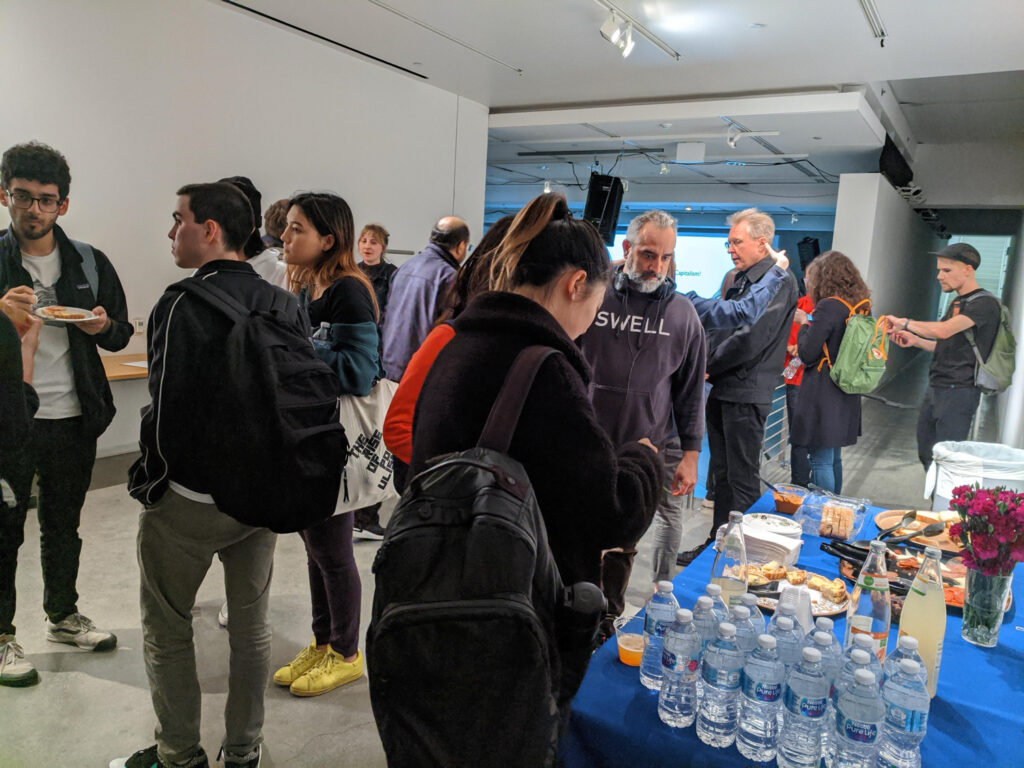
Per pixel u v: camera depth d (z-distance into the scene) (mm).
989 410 7812
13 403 2111
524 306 956
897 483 5059
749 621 1109
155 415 1450
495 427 835
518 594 713
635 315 2242
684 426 2438
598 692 1151
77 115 4012
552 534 883
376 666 723
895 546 1771
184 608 1589
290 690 2123
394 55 5797
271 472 1454
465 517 750
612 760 1064
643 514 941
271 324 1524
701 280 12508
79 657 2279
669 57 5523
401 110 6398
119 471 4094
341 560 2098
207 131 4770
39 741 1872
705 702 1028
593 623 783
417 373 1331
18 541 2150
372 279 4070
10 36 3666
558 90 6762
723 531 1537
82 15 3979
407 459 1344
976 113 8125
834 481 3859
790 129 7078
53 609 2316
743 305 2723
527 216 1038
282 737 1925
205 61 4688
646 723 1065
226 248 1588
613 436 2268
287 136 5367
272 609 2658
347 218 2010
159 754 1649
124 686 2141
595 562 926
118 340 2500
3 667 2102
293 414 1484
